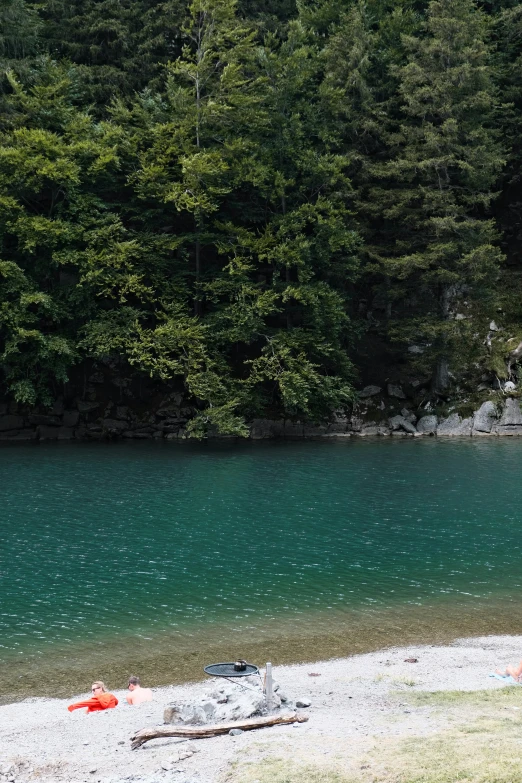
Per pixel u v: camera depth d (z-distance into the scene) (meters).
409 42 58.44
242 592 23.20
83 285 53.53
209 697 13.33
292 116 57.28
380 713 13.42
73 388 58.62
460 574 24.95
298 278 56.19
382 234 62.84
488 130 58.59
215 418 51.25
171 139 55.31
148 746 12.17
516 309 62.69
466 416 59.00
